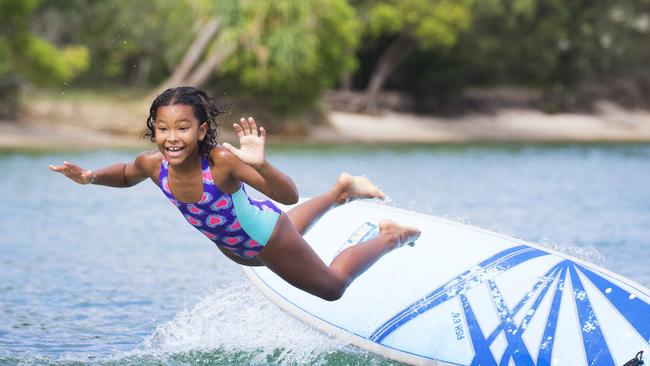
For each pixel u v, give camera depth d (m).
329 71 56.12
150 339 10.50
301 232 8.52
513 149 52.31
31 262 15.20
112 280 13.91
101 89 58.97
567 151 50.72
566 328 9.20
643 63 90.62
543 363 8.83
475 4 67.75
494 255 10.48
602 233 18.58
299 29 51.41
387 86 76.38
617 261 15.27
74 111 49.91
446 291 9.95
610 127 78.94
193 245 17.23
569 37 82.44
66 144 44.50
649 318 9.23
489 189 27.94
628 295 9.61
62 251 16.31
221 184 7.40
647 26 87.75
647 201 24.80
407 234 8.66
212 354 9.82
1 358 9.59
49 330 10.88
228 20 50.16
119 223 20.03
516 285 9.88
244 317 11.14
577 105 85.50
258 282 10.65
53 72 47.75
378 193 8.88
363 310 9.90
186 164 7.41
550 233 18.58
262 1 50.09
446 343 9.28
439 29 63.53
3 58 46.59
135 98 55.41
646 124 82.00
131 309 12.05
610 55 85.06
